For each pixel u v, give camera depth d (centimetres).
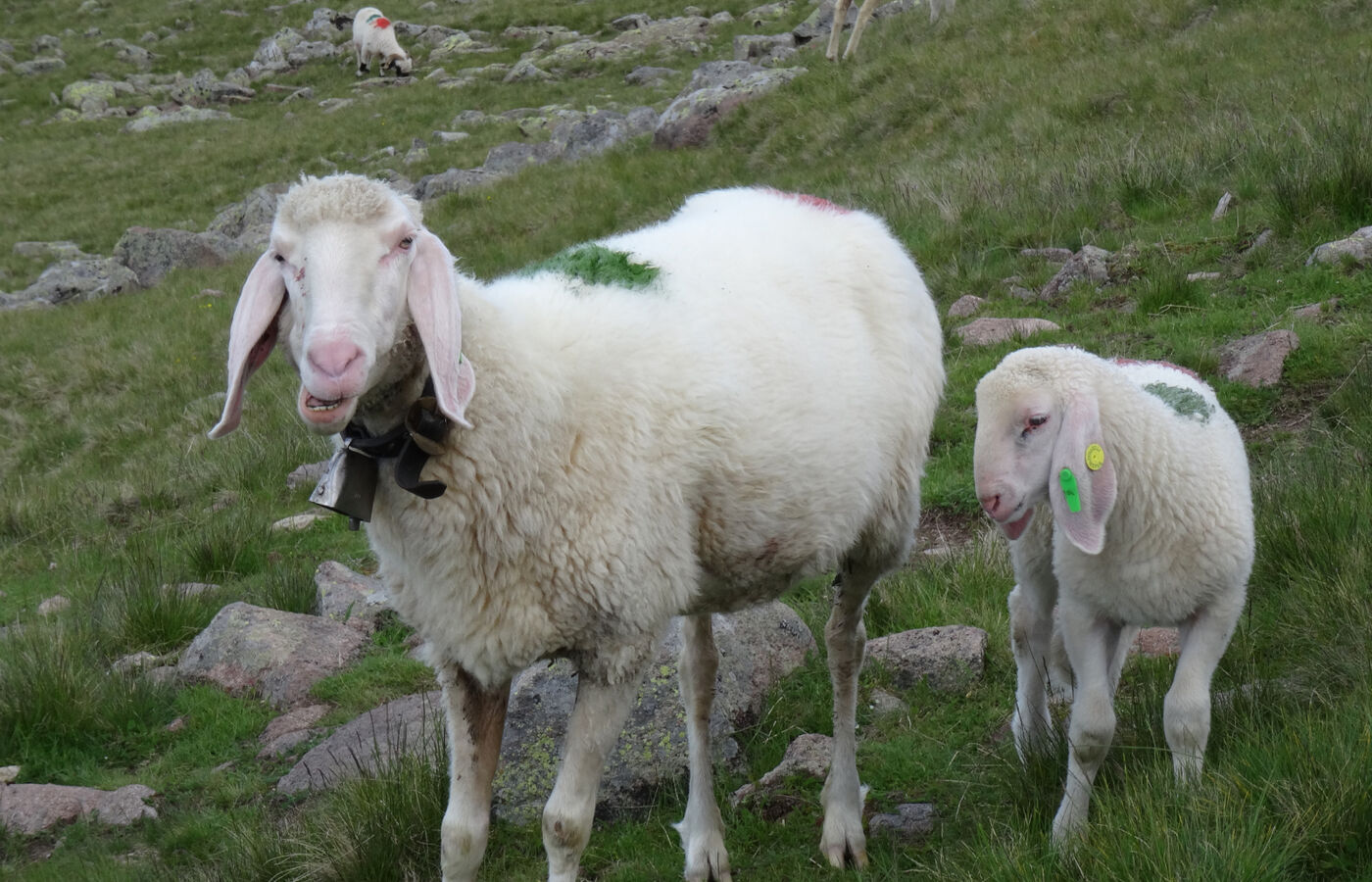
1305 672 376
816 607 537
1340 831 289
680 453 319
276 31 3844
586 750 312
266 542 788
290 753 518
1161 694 383
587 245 358
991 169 1110
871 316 382
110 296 1969
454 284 275
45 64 3675
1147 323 734
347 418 260
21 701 566
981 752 406
